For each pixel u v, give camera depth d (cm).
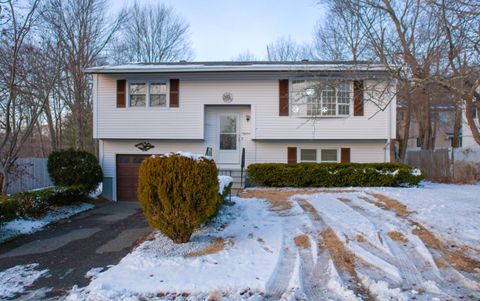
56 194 1069
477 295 366
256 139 1373
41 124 2438
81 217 1010
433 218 635
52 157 1237
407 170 1190
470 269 434
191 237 581
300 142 1417
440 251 497
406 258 474
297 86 1359
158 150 1455
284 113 1365
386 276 420
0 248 652
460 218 630
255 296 364
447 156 1455
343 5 1467
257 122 1375
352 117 1336
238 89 1382
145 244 561
